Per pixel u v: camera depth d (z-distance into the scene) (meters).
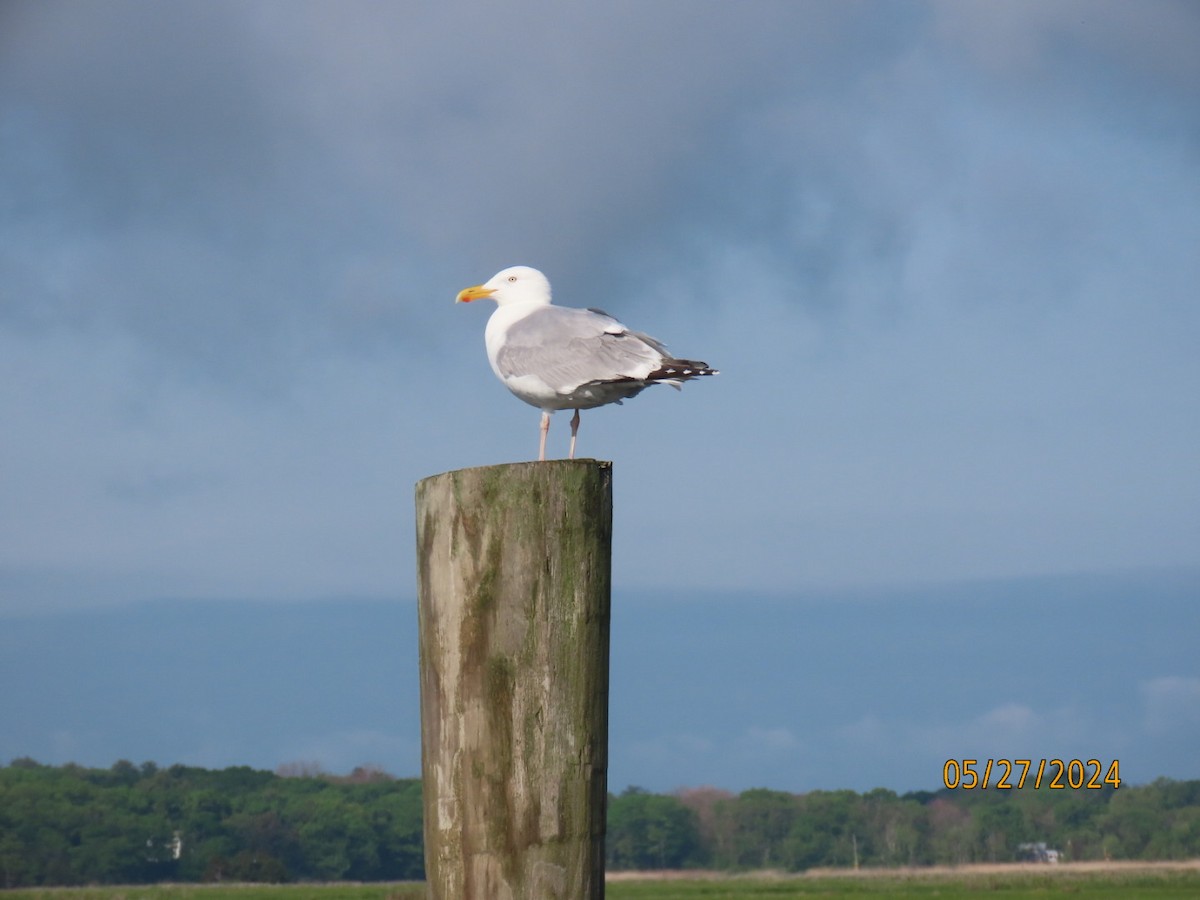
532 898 6.05
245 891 67.56
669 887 69.00
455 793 6.15
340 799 87.88
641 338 12.55
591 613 6.20
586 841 6.14
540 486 6.13
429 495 6.29
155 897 64.44
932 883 66.81
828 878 73.62
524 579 6.12
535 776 6.09
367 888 69.94
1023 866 72.38
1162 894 56.50
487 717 6.10
